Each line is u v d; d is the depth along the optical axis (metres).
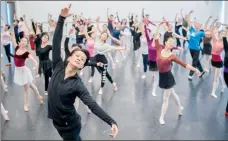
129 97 5.70
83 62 2.09
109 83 6.66
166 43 4.10
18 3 11.23
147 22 8.70
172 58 4.05
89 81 6.67
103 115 1.94
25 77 4.79
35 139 3.85
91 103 1.96
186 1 13.44
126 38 11.31
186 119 4.59
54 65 2.28
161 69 4.19
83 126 4.31
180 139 3.84
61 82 2.06
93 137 3.92
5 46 7.49
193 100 5.47
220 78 5.75
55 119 2.18
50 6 11.91
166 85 4.24
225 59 4.50
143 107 5.15
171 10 13.56
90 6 13.09
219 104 5.24
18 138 3.88
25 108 4.95
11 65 7.73
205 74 7.35
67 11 2.29
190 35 6.89
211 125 4.35
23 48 4.73
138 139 3.82
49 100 2.14
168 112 4.90
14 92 5.95
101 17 13.27
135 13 14.11
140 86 6.45
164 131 4.12
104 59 5.68
